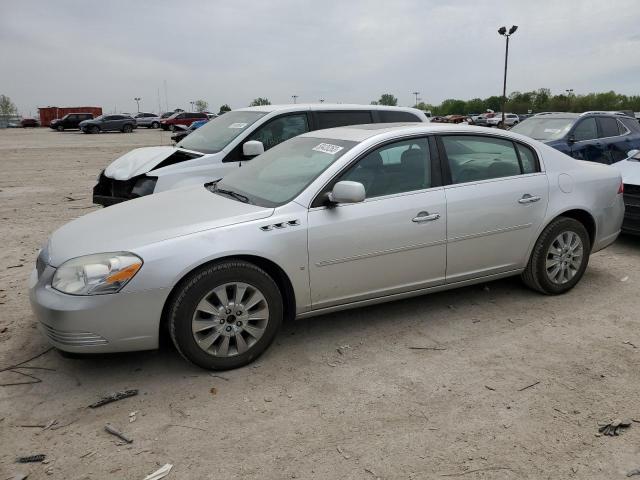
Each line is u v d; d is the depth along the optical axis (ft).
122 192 21.01
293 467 8.72
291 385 11.19
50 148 81.87
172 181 20.04
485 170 14.48
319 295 12.55
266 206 12.38
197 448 9.22
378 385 11.15
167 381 11.39
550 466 8.68
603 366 11.80
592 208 15.92
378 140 13.29
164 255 10.89
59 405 10.56
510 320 14.24
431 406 10.37
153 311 10.91
